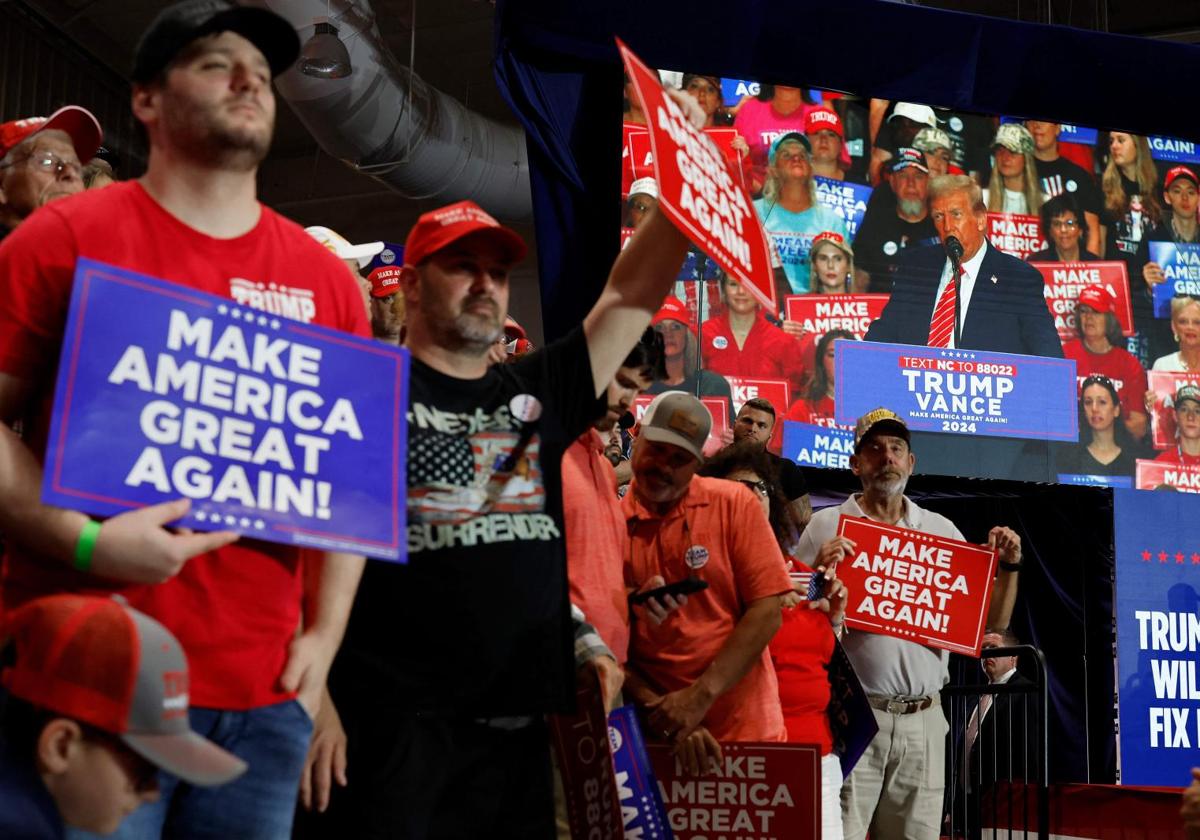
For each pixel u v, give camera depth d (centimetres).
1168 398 698
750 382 647
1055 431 682
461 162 1109
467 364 259
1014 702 669
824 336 658
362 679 237
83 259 181
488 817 247
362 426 204
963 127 693
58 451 174
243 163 204
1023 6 1194
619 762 292
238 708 191
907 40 530
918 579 473
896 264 673
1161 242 709
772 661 402
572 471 332
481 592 242
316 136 987
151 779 175
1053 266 694
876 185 677
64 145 326
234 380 191
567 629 254
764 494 436
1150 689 691
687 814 344
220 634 190
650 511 373
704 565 365
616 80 493
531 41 477
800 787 341
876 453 508
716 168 271
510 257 261
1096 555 725
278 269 210
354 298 223
